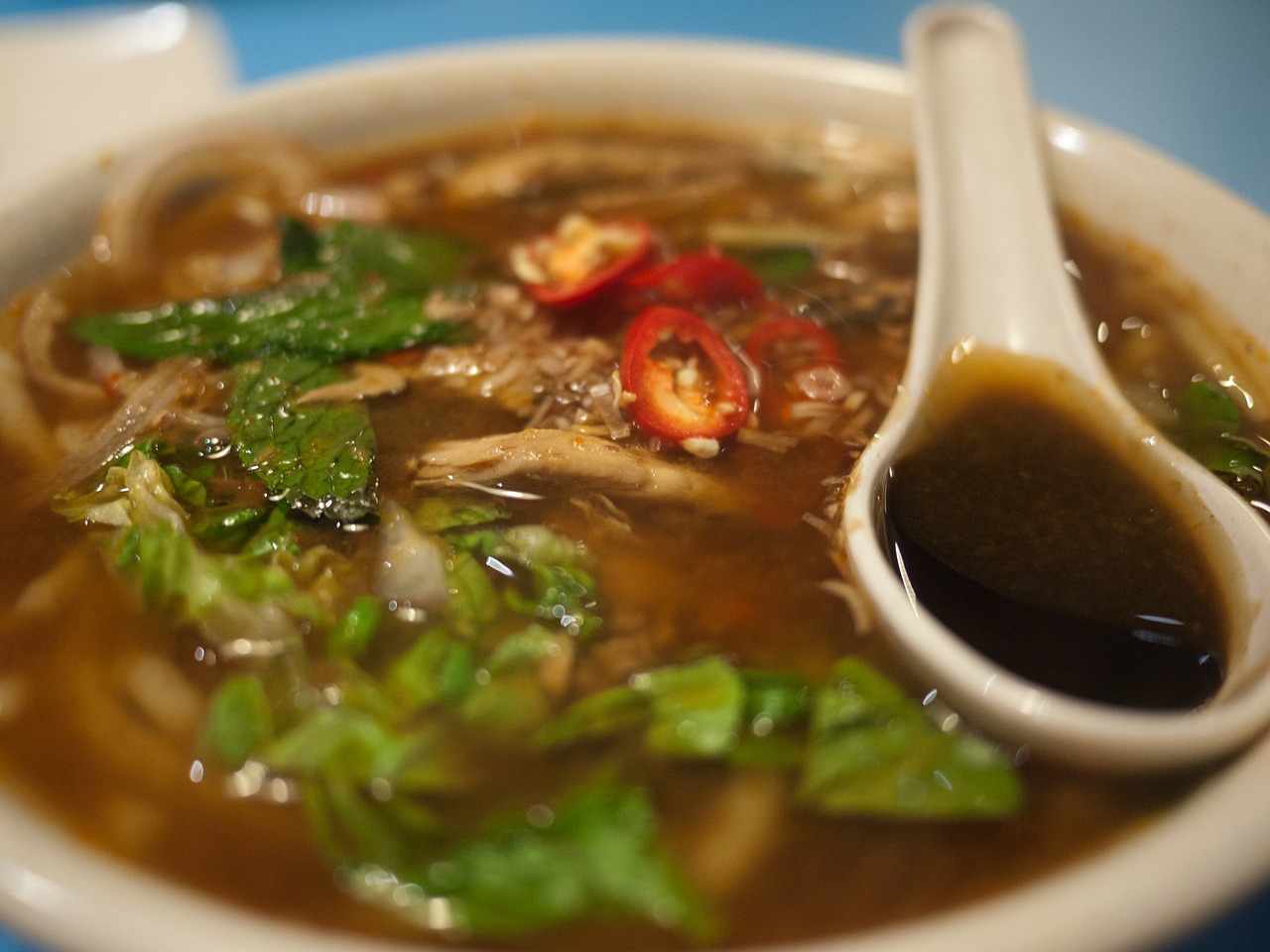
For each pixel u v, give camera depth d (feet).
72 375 0.62
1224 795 0.43
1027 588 0.52
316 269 0.69
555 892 0.43
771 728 0.47
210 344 0.63
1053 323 0.64
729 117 0.80
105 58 0.98
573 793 0.46
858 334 0.66
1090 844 0.45
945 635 0.48
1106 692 0.49
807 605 0.52
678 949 0.42
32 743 0.48
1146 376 0.63
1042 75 1.03
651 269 0.66
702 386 0.60
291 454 0.57
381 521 0.54
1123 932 0.39
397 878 0.43
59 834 0.43
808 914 0.43
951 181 0.70
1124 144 0.70
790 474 0.57
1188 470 0.56
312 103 0.76
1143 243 0.69
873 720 0.47
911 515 0.55
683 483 0.56
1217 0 1.15
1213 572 0.53
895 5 1.17
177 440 0.58
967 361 0.63
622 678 0.49
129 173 0.70
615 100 0.81
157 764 0.47
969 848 0.45
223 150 0.73
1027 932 0.39
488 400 0.61
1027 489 0.56
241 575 0.51
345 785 0.46
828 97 0.78
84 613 0.51
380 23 1.13
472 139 0.81
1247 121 0.97
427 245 0.71
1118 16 1.13
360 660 0.50
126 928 0.39
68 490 0.56
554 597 0.52
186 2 1.14
